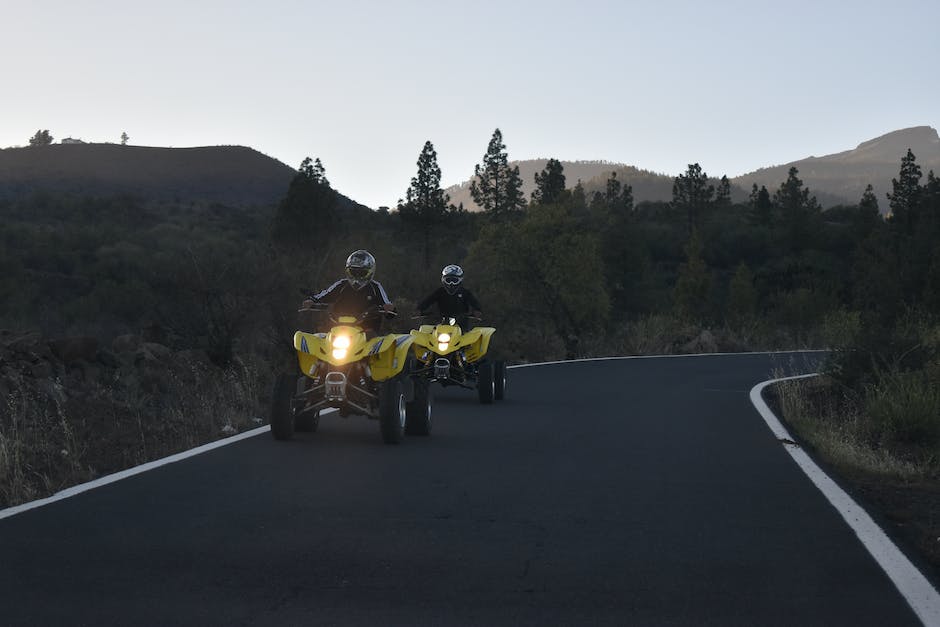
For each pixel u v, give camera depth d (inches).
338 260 722.2
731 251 5713.6
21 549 222.4
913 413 460.4
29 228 3024.1
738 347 1428.4
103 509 267.6
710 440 441.1
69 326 749.9
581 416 527.8
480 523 258.2
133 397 482.3
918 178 5162.4
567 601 189.2
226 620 175.0
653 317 1455.5
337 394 389.7
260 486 305.3
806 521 266.4
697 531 252.5
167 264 630.5
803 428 490.9
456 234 4035.4
